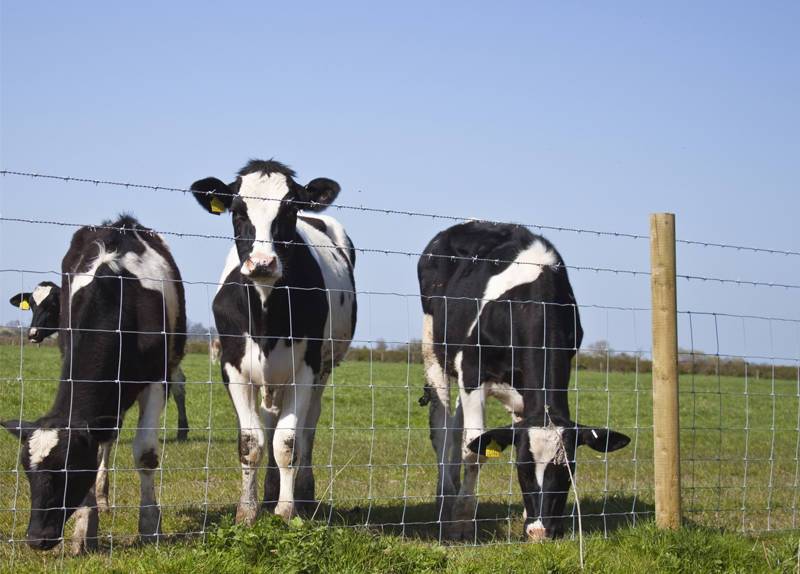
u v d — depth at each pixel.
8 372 19.02
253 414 8.03
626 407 24.03
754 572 6.28
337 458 12.86
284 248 7.98
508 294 8.64
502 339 8.58
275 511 7.82
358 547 5.89
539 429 7.50
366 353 33.75
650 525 6.98
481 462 8.25
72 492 6.69
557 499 7.40
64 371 7.03
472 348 8.81
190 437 14.97
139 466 7.34
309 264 8.52
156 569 5.58
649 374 30.97
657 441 7.22
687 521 7.88
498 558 6.24
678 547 6.50
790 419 24.25
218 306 8.27
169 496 9.43
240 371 8.06
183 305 8.38
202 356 36.09
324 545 5.86
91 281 7.26
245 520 7.75
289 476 7.91
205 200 8.19
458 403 9.63
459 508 8.19
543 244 9.09
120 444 13.35
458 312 9.30
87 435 6.72
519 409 8.71
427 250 10.60
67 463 6.62
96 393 7.01
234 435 15.56
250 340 7.96
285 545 5.86
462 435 9.13
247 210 7.98
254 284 7.66
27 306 14.91
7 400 17.53
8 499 8.85
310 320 8.27
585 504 9.91
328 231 10.68
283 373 8.11
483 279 9.10
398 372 30.36
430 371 10.19
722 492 10.97
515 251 9.07
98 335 7.10
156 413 7.50
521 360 8.36
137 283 7.61
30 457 6.58
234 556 5.78
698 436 18.73
